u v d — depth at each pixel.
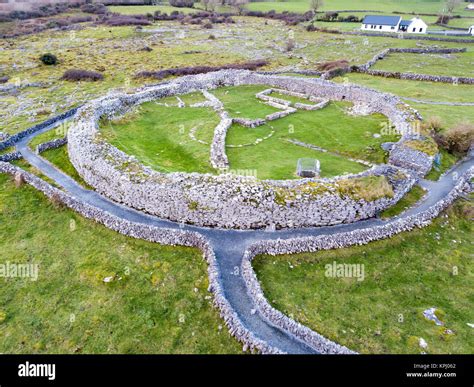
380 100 46.12
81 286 24.03
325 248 25.02
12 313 22.66
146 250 26.09
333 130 41.56
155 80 64.44
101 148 33.62
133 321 21.47
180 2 140.00
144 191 28.39
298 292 22.33
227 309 20.61
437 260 24.86
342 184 27.39
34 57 76.56
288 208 25.84
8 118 49.72
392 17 98.94
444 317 20.86
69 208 30.91
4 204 32.31
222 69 66.88
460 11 128.00
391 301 21.94
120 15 119.88
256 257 24.42
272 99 51.09
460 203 29.88
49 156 39.44
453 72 63.03
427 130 38.00
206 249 24.81
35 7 122.62
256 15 128.50
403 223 26.70
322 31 101.69
